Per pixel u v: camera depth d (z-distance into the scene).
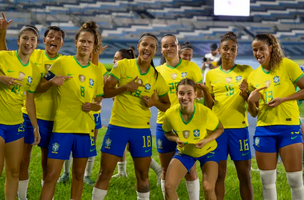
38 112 4.70
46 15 32.94
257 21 37.47
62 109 4.21
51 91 4.56
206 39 35.38
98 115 6.09
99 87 4.44
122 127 4.43
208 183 4.11
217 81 4.89
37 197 5.11
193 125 4.34
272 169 4.37
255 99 4.40
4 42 4.77
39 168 6.52
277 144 4.37
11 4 32.84
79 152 4.25
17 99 4.15
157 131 5.07
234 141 4.73
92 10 34.84
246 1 37.09
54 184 4.12
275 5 39.25
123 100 4.45
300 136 4.32
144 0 36.94
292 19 38.28
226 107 4.77
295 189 4.26
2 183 5.64
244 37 36.12
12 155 4.18
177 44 5.08
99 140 9.10
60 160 4.13
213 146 4.38
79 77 4.25
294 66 4.32
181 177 4.24
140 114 4.46
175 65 5.14
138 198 4.55
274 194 4.41
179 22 36.03
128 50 5.94
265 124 4.43
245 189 4.75
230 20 37.22
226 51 4.76
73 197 4.25
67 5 34.56
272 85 4.40
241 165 4.74
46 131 4.68
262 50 4.38
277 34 37.06
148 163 4.52
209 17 36.84
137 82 4.49
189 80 4.29
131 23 35.00
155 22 35.69
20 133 4.23
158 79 4.62
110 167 4.40
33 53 5.04
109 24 34.59
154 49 4.47
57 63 4.31
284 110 4.33
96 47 4.56
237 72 4.82
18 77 4.15
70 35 32.22
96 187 4.37
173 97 5.05
